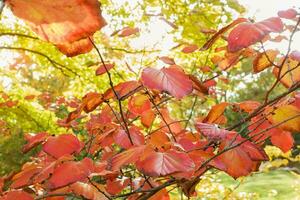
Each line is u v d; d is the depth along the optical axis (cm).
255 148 96
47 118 357
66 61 312
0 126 379
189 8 257
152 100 106
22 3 42
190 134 115
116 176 108
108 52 215
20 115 368
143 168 78
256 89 736
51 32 45
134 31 118
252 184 543
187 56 200
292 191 522
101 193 91
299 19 87
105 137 110
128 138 103
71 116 111
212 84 129
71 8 43
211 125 96
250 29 78
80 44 54
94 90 312
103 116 133
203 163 92
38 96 351
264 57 102
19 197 93
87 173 85
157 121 140
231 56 118
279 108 95
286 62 102
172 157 81
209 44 86
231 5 182
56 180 84
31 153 457
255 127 105
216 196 264
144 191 98
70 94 327
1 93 353
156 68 82
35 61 342
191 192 102
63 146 94
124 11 266
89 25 45
